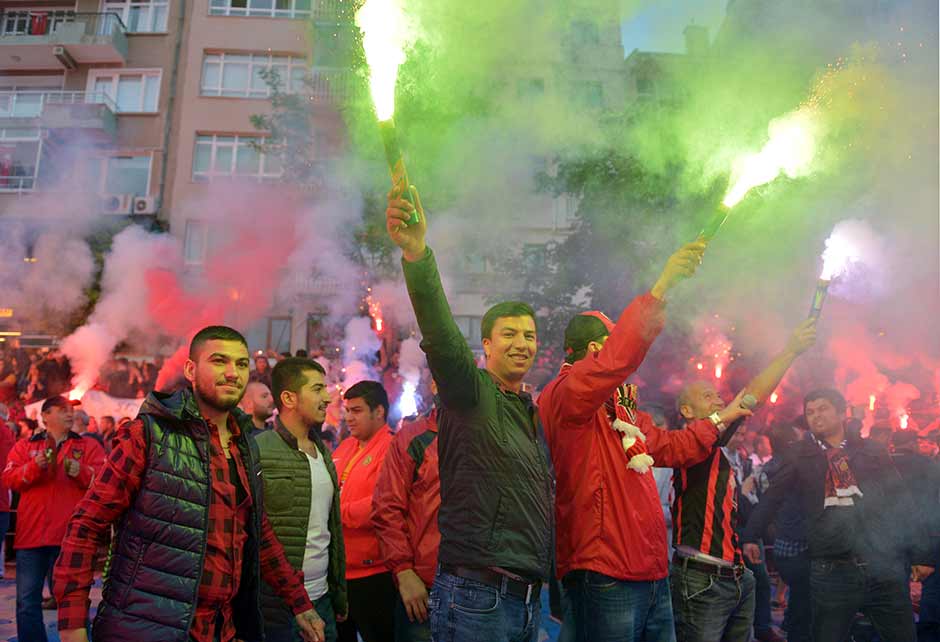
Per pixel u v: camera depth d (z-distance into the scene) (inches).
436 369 92.9
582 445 107.5
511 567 94.2
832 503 160.9
